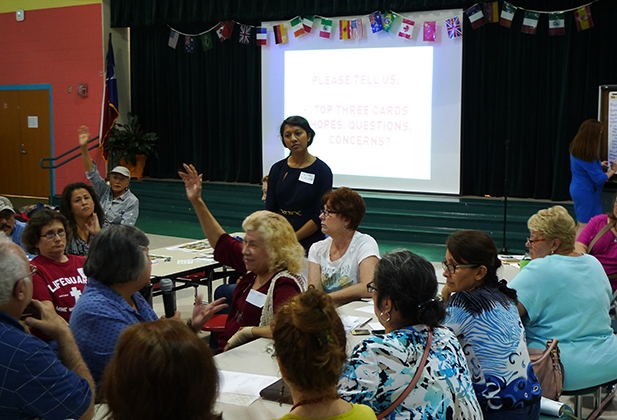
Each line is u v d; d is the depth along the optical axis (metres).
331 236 3.19
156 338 1.16
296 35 8.60
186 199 9.01
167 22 9.56
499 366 2.04
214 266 4.21
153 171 10.36
